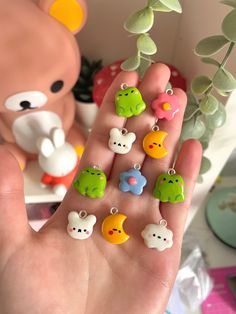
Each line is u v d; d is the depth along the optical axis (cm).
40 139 22
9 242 14
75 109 25
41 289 14
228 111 18
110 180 17
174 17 23
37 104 21
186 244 28
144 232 16
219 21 17
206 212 30
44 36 19
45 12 19
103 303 15
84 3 20
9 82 19
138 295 15
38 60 19
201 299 26
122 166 17
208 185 24
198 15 20
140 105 16
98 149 17
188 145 17
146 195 17
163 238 16
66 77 21
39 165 24
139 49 15
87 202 16
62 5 19
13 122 22
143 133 17
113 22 24
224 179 32
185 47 22
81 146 24
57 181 23
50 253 15
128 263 16
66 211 16
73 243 15
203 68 20
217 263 28
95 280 15
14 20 18
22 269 14
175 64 25
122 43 25
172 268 16
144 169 17
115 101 17
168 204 17
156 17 23
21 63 19
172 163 18
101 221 16
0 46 18
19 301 14
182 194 16
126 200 17
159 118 17
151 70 17
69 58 20
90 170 16
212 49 15
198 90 16
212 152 21
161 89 17
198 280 27
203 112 16
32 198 23
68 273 15
